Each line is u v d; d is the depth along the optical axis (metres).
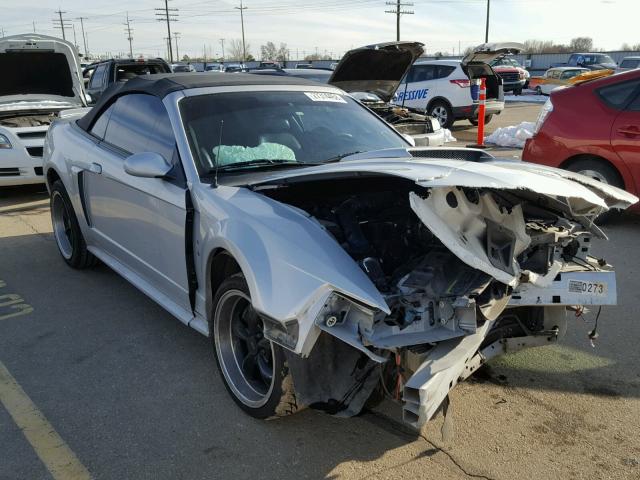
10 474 2.54
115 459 2.63
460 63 14.45
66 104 9.09
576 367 3.40
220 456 2.64
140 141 3.88
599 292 2.85
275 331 2.46
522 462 2.58
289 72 13.84
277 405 2.65
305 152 3.62
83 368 3.45
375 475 2.50
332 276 2.36
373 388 2.57
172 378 3.33
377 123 4.21
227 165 3.35
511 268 2.48
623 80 5.89
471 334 2.40
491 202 2.50
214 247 2.89
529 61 45.16
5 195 8.46
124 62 12.98
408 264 2.66
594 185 2.83
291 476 2.51
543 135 6.39
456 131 14.87
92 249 4.80
